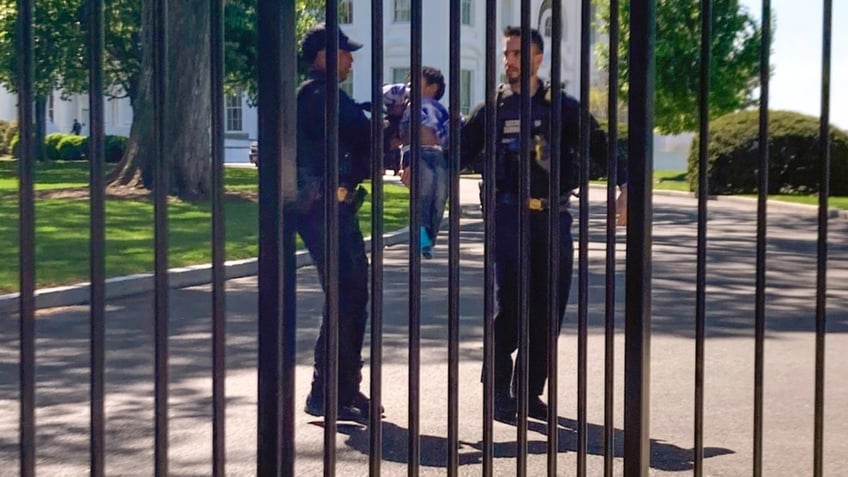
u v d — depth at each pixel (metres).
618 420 5.59
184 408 5.95
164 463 2.81
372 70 2.88
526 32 3.00
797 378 6.66
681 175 34.44
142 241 13.22
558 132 3.02
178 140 19.25
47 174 28.66
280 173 2.87
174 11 19.23
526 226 3.03
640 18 2.97
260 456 2.91
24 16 2.64
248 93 31.23
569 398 6.06
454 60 2.94
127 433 5.44
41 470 4.80
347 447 5.05
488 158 3.02
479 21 34.88
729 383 6.48
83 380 6.64
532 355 5.34
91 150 2.72
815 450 3.21
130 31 27.88
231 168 33.25
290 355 2.92
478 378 6.55
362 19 35.78
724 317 9.03
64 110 47.75
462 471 4.64
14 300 9.16
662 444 5.12
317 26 5.07
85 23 2.82
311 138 4.92
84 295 9.74
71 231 14.22
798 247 15.05
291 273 2.92
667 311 9.34
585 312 3.07
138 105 20.17
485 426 3.04
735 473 4.66
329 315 2.91
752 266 12.79
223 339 2.85
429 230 5.22
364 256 5.34
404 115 5.22
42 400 6.11
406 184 5.26
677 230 17.59
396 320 8.84
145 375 6.79
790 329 8.49
